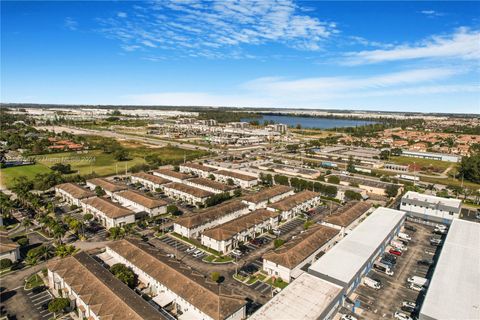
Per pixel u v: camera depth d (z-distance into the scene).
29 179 165.88
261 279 80.38
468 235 95.31
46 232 104.56
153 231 107.31
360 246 87.12
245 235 101.88
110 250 87.56
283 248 86.81
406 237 105.06
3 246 84.81
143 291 73.31
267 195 137.62
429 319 59.03
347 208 118.00
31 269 83.06
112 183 148.75
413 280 78.38
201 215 109.25
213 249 95.38
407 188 159.88
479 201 146.12
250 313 66.81
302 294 65.12
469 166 186.62
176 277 71.06
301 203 128.62
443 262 79.06
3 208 115.00
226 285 77.31
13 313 66.12
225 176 175.38
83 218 118.56
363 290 76.38
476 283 70.00
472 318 58.72
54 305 63.59
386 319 66.38
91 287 67.50
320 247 90.62
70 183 146.38
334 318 65.62
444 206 119.56
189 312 65.38
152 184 156.88
